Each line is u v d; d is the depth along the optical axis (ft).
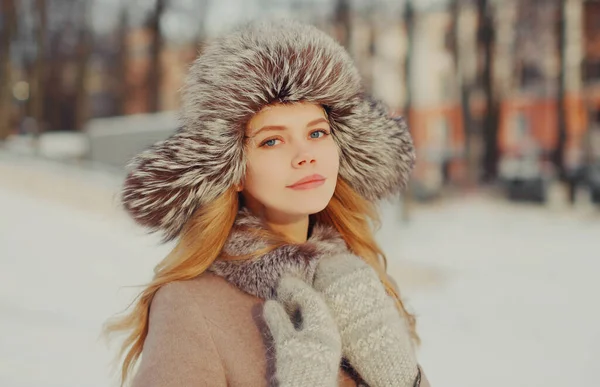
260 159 4.21
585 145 73.92
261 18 4.73
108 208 28.84
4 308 14.23
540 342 15.81
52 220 26.22
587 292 22.02
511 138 88.12
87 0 72.23
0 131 67.97
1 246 20.88
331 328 3.78
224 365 3.73
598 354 15.02
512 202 52.31
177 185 4.14
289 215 4.64
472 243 33.63
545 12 62.13
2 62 68.69
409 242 32.91
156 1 70.18
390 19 65.98
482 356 14.70
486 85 64.64
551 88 83.61
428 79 94.07
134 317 4.35
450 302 19.80
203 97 4.20
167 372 3.44
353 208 5.22
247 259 4.07
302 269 4.11
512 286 22.68
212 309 3.88
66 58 86.94
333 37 4.71
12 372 10.63
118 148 43.01
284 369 3.51
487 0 63.26
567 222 42.45
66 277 17.75
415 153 5.49
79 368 11.23
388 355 4.04
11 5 68.44
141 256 20.93
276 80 4.07
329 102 4.43
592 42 75.10
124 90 87.04
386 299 4.28
